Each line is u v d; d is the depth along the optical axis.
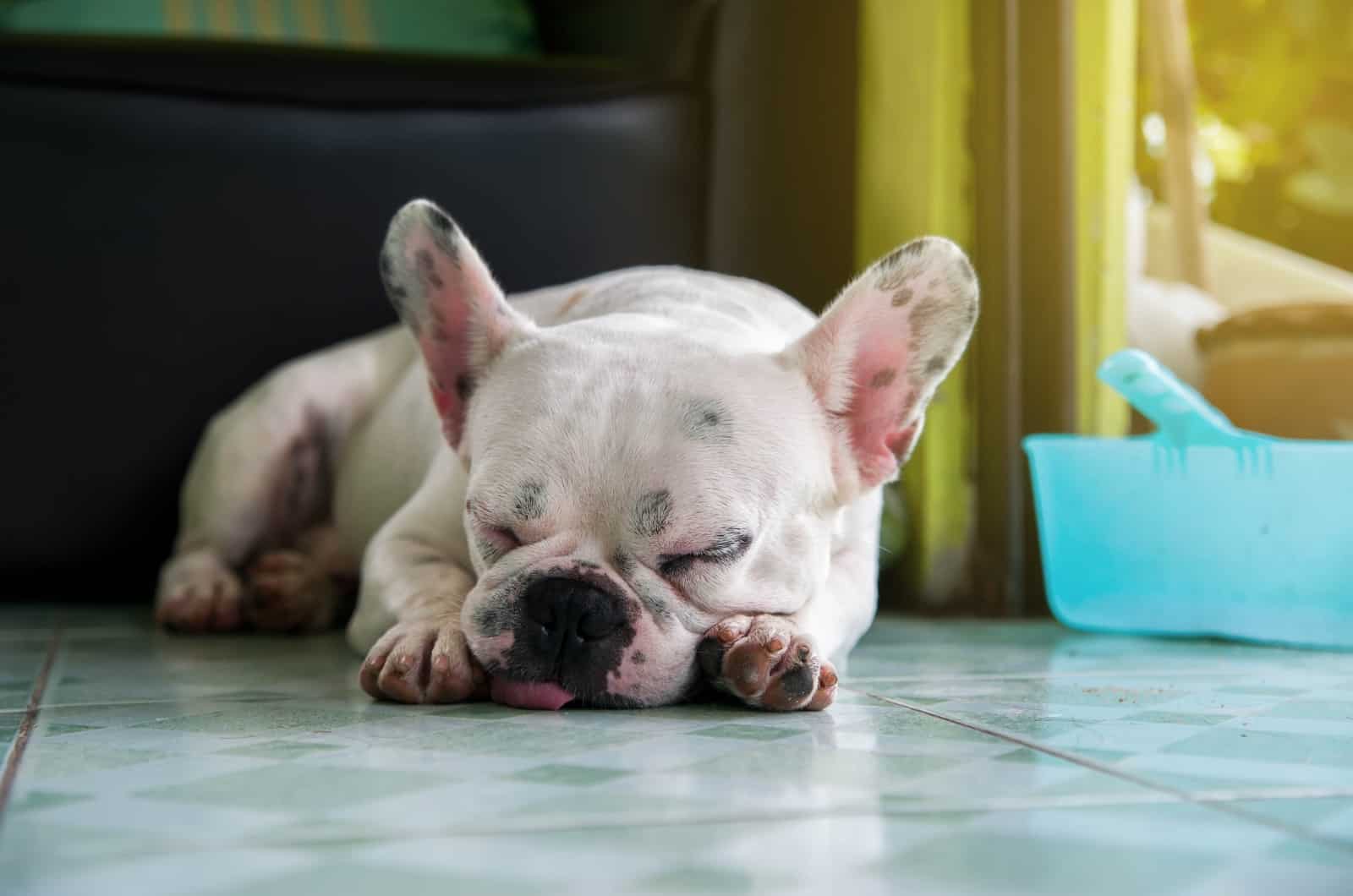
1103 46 2.50
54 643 2.04
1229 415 2.70
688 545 1.38
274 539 2.44
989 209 2.54
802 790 0.95
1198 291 3.02
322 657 1.86
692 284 1.91
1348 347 2.59
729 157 2.83
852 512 1.74
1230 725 1.25
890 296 1.53
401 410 2.23
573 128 2.72
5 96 2.54
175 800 0.91
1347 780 1.00
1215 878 0.74
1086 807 0.91
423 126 2.67
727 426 1.43
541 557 1.39
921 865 0.76
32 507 2.60
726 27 2.80
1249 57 3.35
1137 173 3.29
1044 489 2.24
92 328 2.60
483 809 0.88
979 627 2.32
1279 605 1.99
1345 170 3.33
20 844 0.79
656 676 1.36
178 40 2.65
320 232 2.65
